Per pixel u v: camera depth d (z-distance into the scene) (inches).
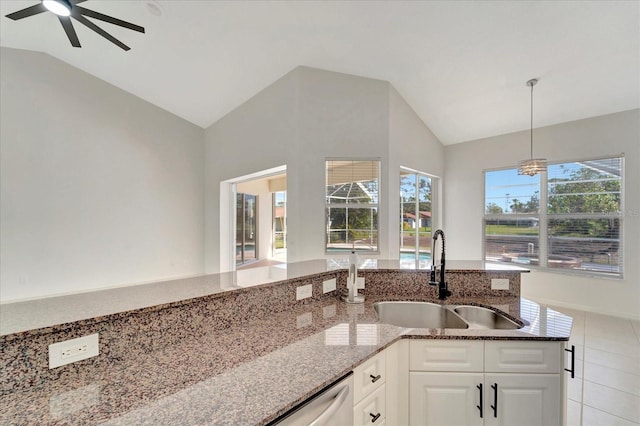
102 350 39.5
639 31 107.6
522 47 122.3
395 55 139.3
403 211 190.7
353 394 42.6
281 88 166.1
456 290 82.0
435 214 222.4
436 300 76.9
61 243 177.9
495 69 138.0
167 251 219.6
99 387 34.8
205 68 162.6
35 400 31.9
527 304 73.2
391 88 161.5
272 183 323.3
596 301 161.5
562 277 172.7
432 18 113.8
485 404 54.1
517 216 191.8
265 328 55.2
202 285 59.5
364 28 123.5
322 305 71.2
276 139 169.9
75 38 99.4
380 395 48.9
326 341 49.5
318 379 37.2
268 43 138.5
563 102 155.5
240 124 199.3
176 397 32.9
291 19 121.6
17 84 164.6
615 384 95.9
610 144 158.2
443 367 54.2
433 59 138.1
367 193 162.1
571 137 171.0
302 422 34.1
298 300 69.4
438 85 157.8
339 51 141.6
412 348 54.6
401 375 54.1
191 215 232.1
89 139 186.7
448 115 185.0
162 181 217.3
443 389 54.3
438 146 217.0
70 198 180.7
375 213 162.1
